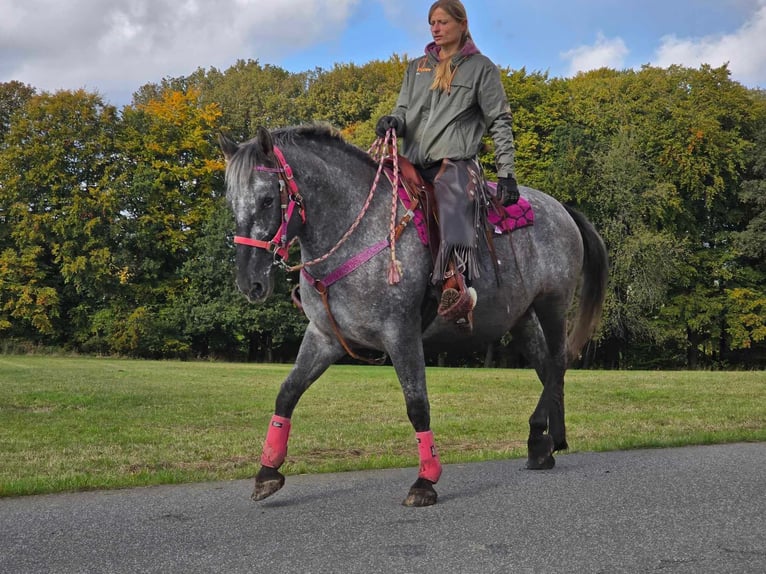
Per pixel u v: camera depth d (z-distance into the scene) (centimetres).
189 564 344
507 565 338
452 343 522
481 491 486
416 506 445
